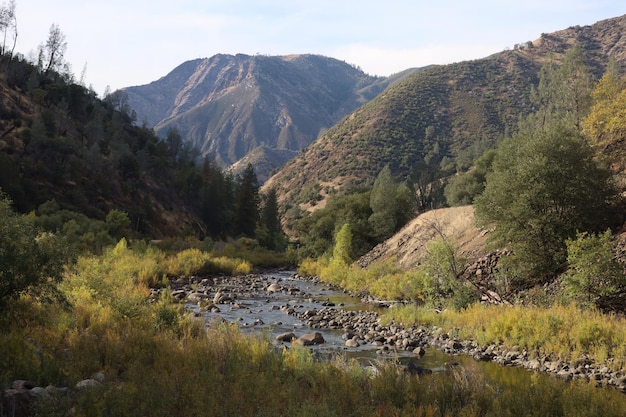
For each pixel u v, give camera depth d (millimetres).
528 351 15461
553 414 8562
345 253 46875
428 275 24469
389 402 8641
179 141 178625
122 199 106125
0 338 10211
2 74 118875
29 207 78438
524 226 23359
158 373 9359
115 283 22828
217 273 45000
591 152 24797
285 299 30109
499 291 23234
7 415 7074
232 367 10117
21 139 98875
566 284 19812
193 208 134750
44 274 11688
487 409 8805
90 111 145500
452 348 16609
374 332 19484
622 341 14531
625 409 9000
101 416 7230
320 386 9727
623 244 21375
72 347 11023
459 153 197125
